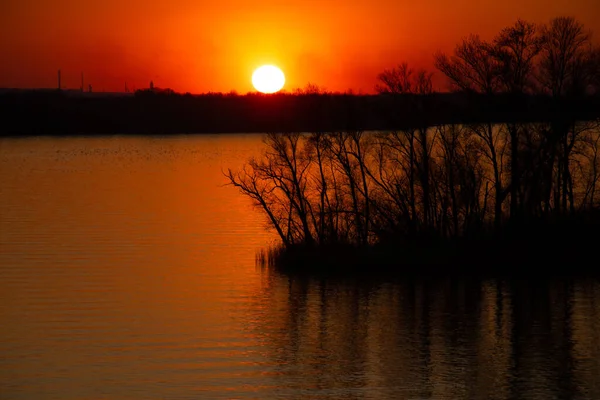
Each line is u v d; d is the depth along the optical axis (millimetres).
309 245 100750
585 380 63875
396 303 85188
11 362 68375
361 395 61312
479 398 60625
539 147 96438
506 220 99812
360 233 101188
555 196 100938
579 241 97000
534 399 60250
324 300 86500
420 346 72250
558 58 96438
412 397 60750
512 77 96375
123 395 61312
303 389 62438
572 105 95625
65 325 78562
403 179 101188
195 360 68938
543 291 88000
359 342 73688
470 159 100938
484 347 71938
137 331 76500
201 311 83125
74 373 65812
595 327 76812
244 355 70312
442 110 97125
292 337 74812
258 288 91438
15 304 85625
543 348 71375
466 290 88875
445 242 98688
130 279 96250
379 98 98625
